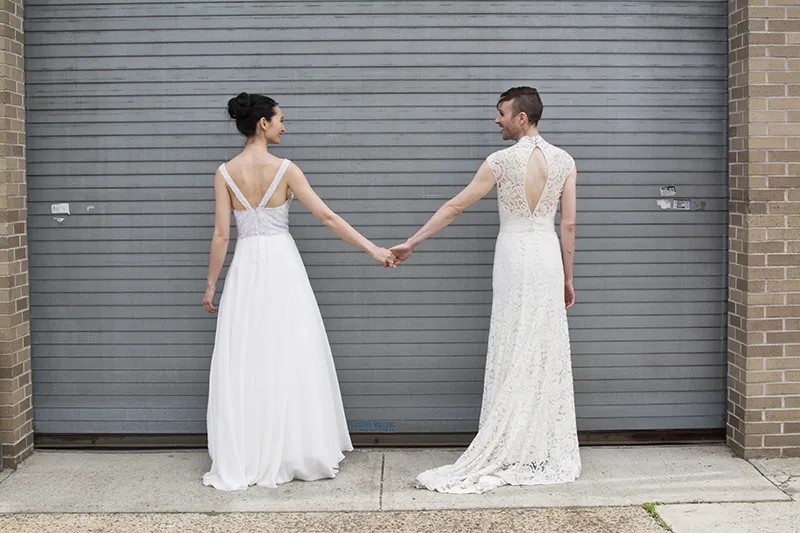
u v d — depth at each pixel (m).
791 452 4.97
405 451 5.18
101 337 5.22
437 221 4.74
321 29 5.11
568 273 4.80
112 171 5.16
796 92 4.88
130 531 4.06
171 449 5.23
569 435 4.74
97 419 5.24
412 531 4.03
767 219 4.90
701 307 5.24
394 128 5.14
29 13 5.11
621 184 5.19
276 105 4.75
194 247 5.19
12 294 4.92
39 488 4.61
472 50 5.12
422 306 5.21
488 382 4.79
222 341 4.70
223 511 4.29
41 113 5.15
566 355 4.74
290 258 4.73
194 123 5.14
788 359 4.94
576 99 5.15
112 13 5.11
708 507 4.29
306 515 4.23
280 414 4.63
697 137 5.19
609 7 5.12
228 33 5.11
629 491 4.50
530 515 4.21
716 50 5.16
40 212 5.18
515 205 4.65
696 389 5.25
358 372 5.22
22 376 5.05
